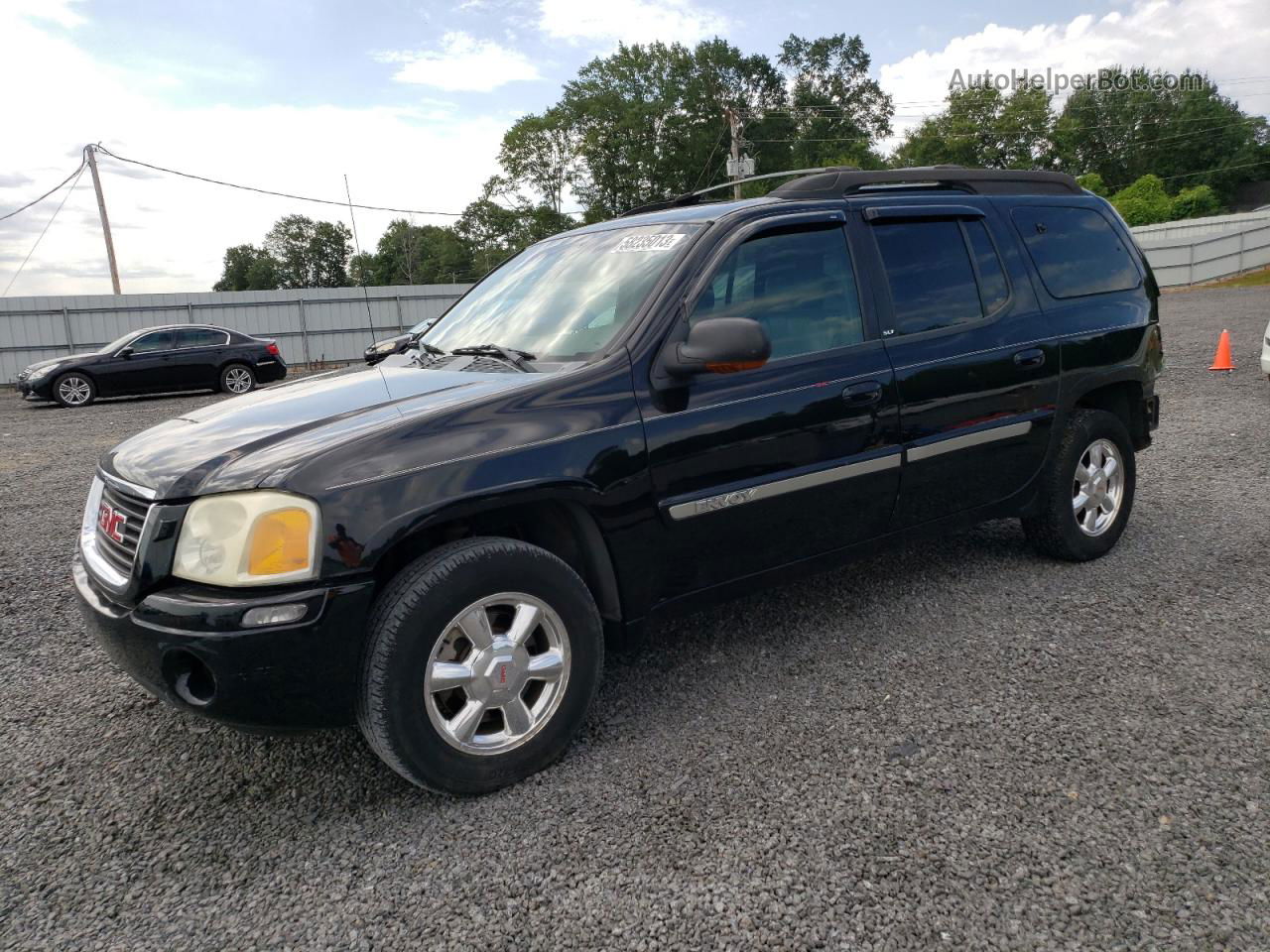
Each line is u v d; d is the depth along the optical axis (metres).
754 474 3.16
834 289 3.49
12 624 4.39
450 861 2.39
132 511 2.62
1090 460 4.40
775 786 2.65
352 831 2.56
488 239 62.91
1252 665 3.28
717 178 61.75
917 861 2.28
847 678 3.34
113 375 16.91
